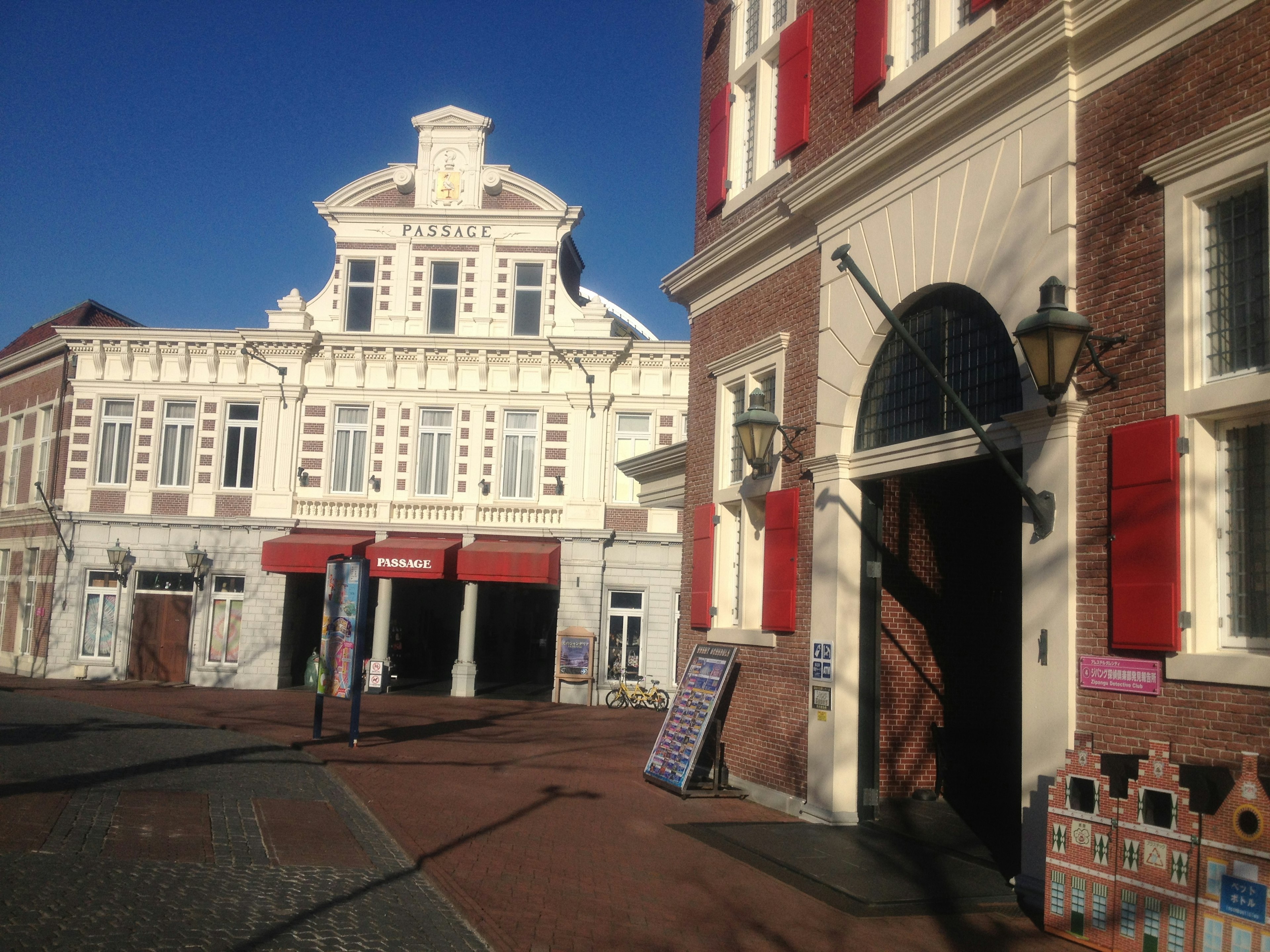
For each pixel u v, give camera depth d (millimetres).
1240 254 6754
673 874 8086
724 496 12953
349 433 27812
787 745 11039
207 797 9977
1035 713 7645
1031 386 8023
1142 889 6176
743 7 13898
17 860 6984
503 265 28062
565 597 26719
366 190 28406
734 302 13375
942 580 11844
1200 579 6688
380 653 26953
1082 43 7914
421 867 7910
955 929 6973
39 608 28359
